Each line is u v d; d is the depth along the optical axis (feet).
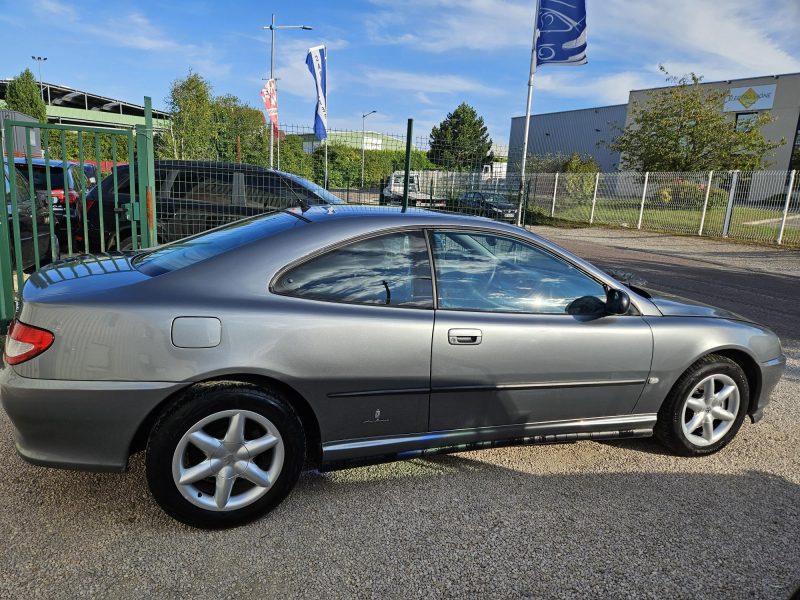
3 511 8.63
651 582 7.70
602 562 8.07
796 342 20.86
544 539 8.55
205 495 8.34
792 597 6.63
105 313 7.80
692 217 63.16
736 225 58.95
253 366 8.16
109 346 7.78
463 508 9.30
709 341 10.89
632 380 10.46
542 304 10.09
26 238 21.25
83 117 155.02
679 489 10.19
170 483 8.00
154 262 9.47
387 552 8.09
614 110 122.52
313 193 24.73
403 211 10.33
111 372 7.79
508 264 10.02
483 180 33.91
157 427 7.92
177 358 7.91
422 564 7.87
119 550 7.88
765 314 25.85
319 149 53.36
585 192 74.90
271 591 7.23
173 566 7.61
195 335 7.97
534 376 9.75
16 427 7.94
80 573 7.38
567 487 10.12
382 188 34.19
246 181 24.04
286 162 47.42
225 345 8.06
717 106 83.82
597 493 9.95
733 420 11.51
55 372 7.74
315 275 8.91
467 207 32.73
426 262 9.52
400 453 9.42
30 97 129.70
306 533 8.46
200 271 8.56
